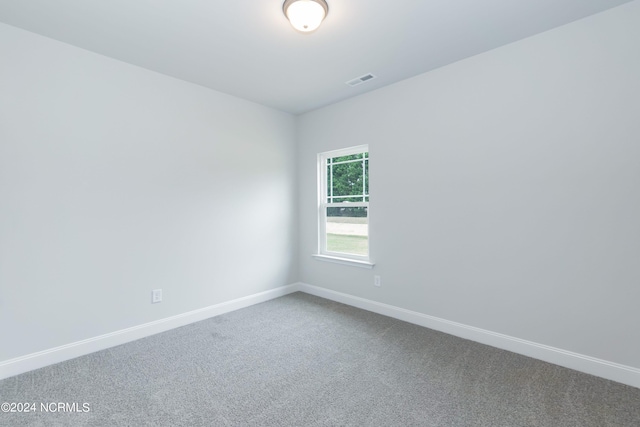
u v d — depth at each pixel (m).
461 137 2.62
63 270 2.29
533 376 2.04
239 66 2.68
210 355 2.37
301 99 3.49
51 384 1.97
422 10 1.92
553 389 1.89
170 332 2.80
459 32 2.18
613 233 1.97
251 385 1.96
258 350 2.45
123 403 1.78
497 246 2.45
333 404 1.77
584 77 2.04
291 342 2.59
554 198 2.18
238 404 1.78
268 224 3.75
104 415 1.68
